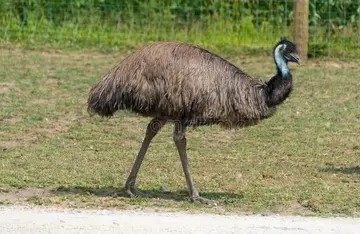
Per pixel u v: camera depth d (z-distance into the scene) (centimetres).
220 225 1598
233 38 3191
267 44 3167
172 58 1717
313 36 3134
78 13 3266
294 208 1744
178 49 1730
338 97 2638
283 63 1762
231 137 2286
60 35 3183
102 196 1794
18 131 2295
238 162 2083
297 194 1828
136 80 1702
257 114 1744
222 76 1723
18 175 1928
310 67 2930
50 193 1816
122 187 1867
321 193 1839
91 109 1742
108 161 2072
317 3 3167
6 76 2752
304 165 2069
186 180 1773
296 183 1920
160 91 1698
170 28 3244
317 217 1680
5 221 1602
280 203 1770
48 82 2719
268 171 2009
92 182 1902
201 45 3141
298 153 2164
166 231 1548
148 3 3275
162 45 1738
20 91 2627
